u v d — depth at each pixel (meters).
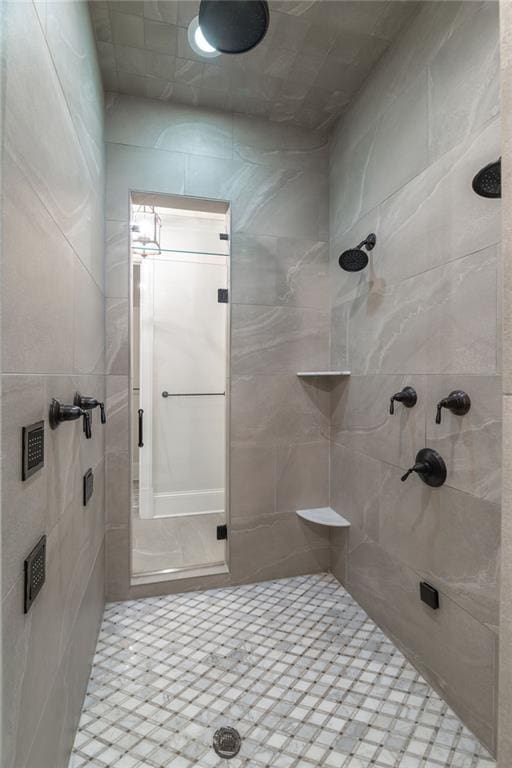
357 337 1.89
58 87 0.97
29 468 0.73
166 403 2.96
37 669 0.79
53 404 0.90
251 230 2.08
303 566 2.19
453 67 1.25
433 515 1.35
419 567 1.43
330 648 1.58
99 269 1.66
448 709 1.28
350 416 1.96
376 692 1.36
